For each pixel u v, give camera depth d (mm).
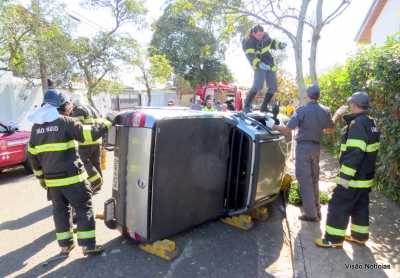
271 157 4402
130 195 3607
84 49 13625
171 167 3553
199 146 3859
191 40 27406
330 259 3434
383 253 3562
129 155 3562
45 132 3488
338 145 8797
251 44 5160
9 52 11062
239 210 4352
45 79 12680
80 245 3623
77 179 3584
